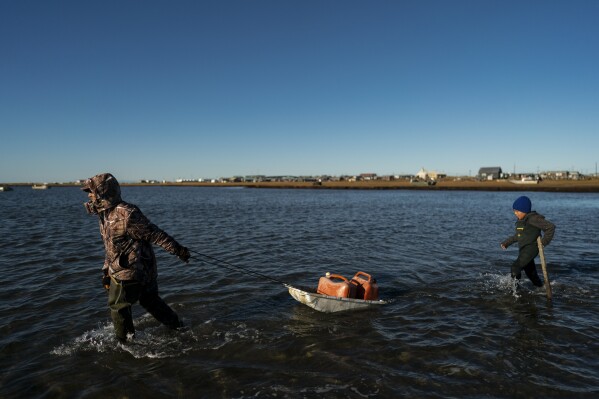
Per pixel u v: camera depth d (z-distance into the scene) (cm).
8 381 521
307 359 583
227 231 2119
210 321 734
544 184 10756
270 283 1007
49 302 847
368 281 827
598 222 2480
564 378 522
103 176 580
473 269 1160
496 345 626
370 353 601
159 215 3266
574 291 920
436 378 525
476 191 9925
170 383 516
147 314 765
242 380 523
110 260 593
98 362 573
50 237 1817
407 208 4091
